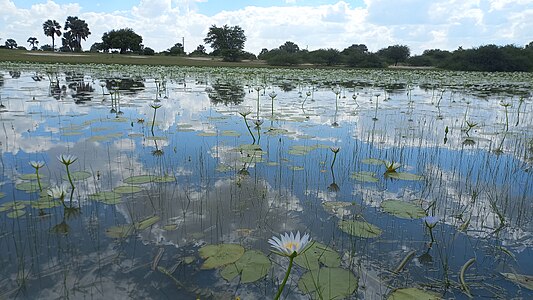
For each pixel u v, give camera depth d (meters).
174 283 2.00
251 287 1.98
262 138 5.34
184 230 2.59
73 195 3.11
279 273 2.11
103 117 6.52
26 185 3.26
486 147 5.10
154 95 10.08
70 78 15.08
